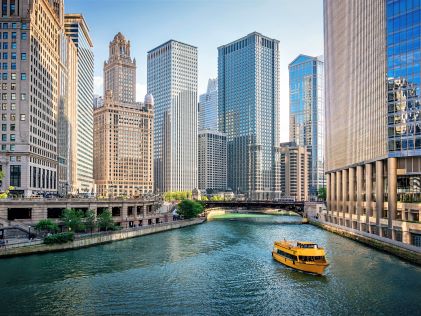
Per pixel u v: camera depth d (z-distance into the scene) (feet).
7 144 433.07
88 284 211.82
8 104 437.58
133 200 458.91
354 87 425.28
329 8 559.79
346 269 242.99
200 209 589.73
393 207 314.35
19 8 450.30
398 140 313.94
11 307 176.35
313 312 173.68
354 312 172.55
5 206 338.75
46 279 219.00
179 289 205.67
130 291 201.36
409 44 310.86
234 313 173.27
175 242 358.84
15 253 274.57
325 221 520.42
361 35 398.83
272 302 186.39
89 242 325.62
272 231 458.09
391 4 322.34
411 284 209.36
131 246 330.95
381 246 306.14
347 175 467.11
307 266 236.43
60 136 598.34
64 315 168.25
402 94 313.73
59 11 614.34
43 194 459.73
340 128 486.79
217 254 299.17
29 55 444.14
